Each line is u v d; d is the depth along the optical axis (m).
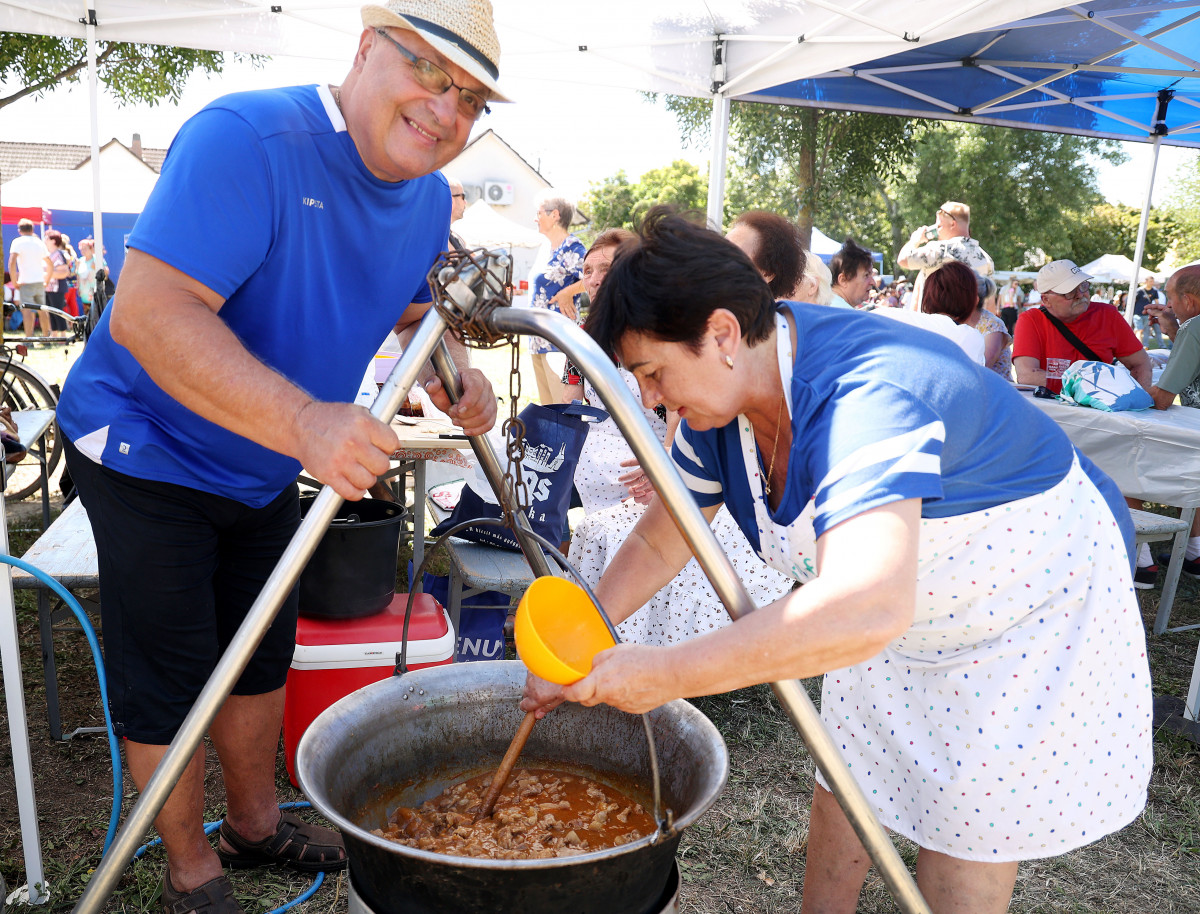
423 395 3.96
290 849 2.24
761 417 1.29
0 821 2.40
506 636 3.66
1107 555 1.46
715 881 2.31
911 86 7.04
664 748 1.54
